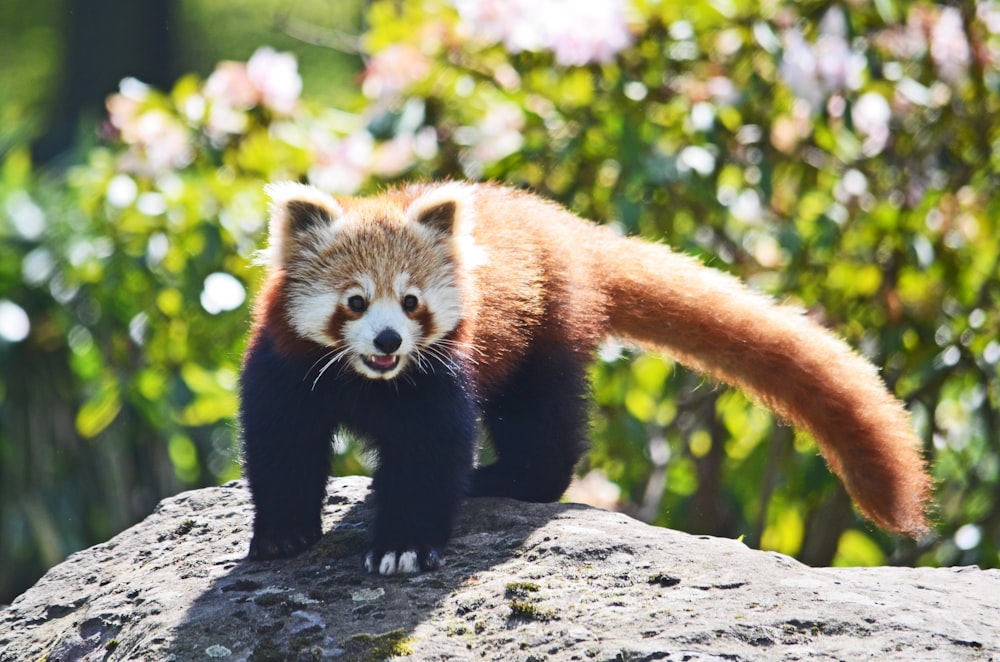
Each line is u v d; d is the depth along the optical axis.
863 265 11.51
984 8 11.62
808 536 12.31
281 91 11.62
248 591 6.81
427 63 11.27
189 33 36.12
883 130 11.38
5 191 12.47
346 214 7.76
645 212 11.31
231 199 11.34
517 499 8.72
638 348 9.33
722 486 12.45
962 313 11.55
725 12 11.29
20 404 12.53
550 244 8.55
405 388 7.38
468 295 7.72
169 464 13.12
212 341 11.80
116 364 12.05
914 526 8.57
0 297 12.04
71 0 29.97
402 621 6.25
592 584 6.39
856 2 11.19
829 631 5.75
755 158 11.38
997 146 11.77
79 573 7.71
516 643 5.90
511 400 8.60
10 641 7.15
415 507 7.13
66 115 29.64
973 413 11.57
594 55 10.91
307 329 7.46
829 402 8.84
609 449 12.09
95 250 11.49
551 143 11.27
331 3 27.83
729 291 9.23
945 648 5.57
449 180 9.48
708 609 5.98
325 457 7.68
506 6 11.10
